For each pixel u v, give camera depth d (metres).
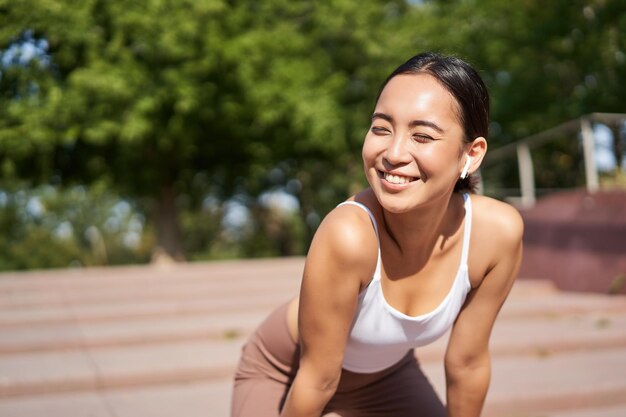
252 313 5.91
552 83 13.52
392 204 1.66
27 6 4.91
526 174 8.27
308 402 1.86
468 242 1.87
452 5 14.98
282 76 13.08
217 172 15.49
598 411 3.61
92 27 8.95
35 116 7.31
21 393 3.80
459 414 2.09
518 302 5.91
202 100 12.44
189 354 4.47
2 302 6.03
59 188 14.02
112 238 31.86
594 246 6.52
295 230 24.09
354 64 15.01
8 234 24.66
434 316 1.88
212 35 11.80
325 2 13.80
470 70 1.70
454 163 1.68
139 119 11.13
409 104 1.64
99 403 3.67
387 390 2.21
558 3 12.77
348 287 1.73
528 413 3.56
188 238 26.88
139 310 5.66
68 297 6.34
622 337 4.75
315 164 17.67
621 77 12.24
